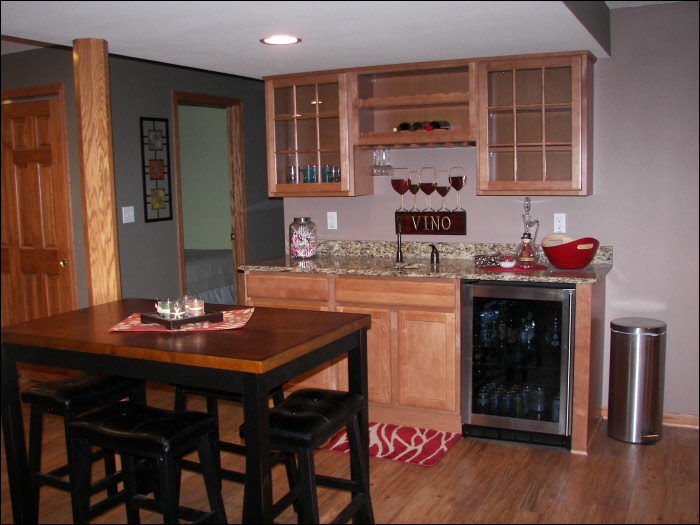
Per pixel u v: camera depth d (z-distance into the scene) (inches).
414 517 107.4
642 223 145.3
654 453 131.5
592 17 120.0
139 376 91.4
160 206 195.8
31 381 183.5
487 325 136.9
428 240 164.4
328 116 155.8
